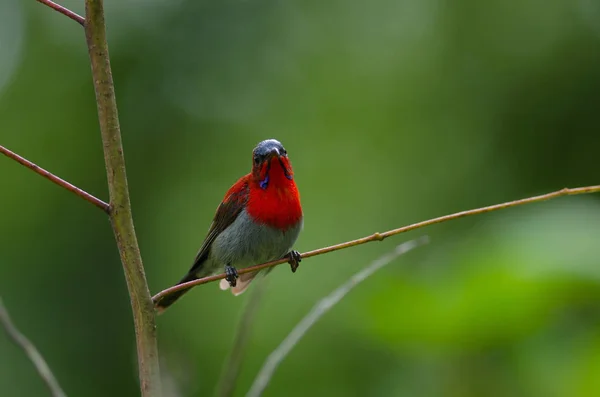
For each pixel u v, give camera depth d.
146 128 16.58
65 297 15.10
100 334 14.83
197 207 16.52
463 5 16.33
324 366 11.48
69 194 16.02
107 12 17.02
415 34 17.36
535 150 14.23
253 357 13.63
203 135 16.92
